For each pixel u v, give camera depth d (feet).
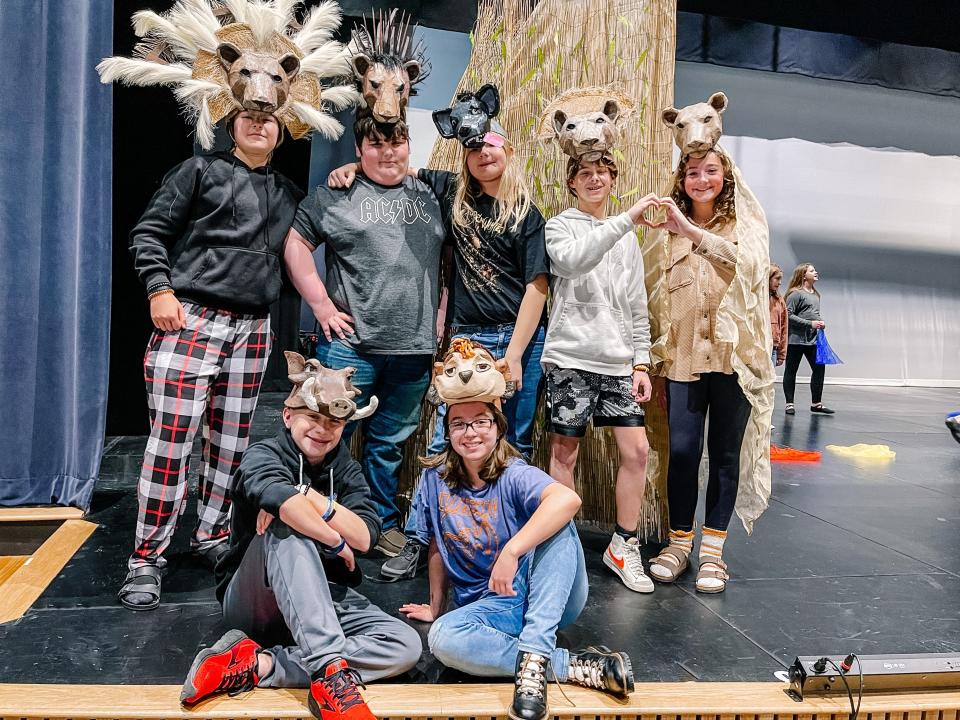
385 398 8.90
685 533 8.84
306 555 5.82
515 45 10.34
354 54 8.57
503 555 5.81
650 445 9.98
